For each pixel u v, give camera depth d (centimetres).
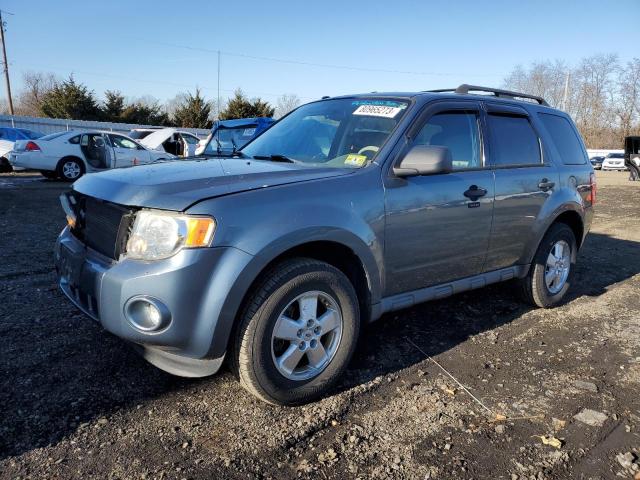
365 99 391
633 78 5812
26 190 1195
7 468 227
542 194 438
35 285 467
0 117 2498
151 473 229
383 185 319
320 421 276
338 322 301
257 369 269
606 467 248
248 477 230
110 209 275
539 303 466
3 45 3888
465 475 238
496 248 405
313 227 279
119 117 4350
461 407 297
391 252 326
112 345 348
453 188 358
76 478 224
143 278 247
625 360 370
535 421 286
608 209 1263
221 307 252
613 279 597
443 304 472
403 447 257
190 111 4347
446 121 375
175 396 293
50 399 281
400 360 354
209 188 267
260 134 435
